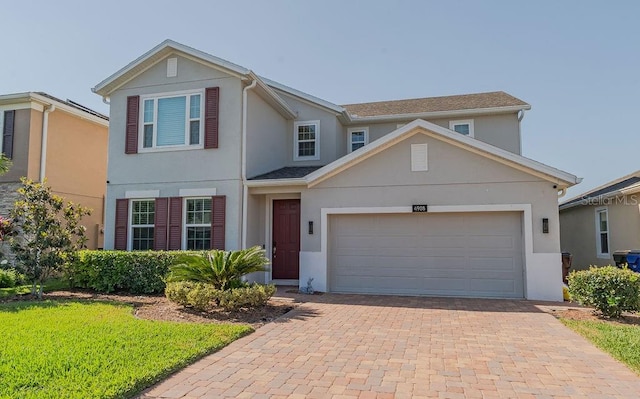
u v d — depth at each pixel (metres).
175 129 13.82
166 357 5.77
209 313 9.04
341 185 12.72
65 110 16.38
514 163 11.42
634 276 8.79
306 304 10.44
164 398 4.68
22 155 15.13
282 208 14.48
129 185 14.07
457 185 11.90
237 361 5.98
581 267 17.42
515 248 11.66
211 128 13.45
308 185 12.91
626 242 13.69
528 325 8.25
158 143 13.93
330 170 12.58
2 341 6.36
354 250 12.76
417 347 6.72
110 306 9.39
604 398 4.75
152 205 13.93
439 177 12.03
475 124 16.86
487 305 10.37
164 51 13.87
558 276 11.07
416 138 12.24
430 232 12.25
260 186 13.21
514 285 11.60
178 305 9.79
